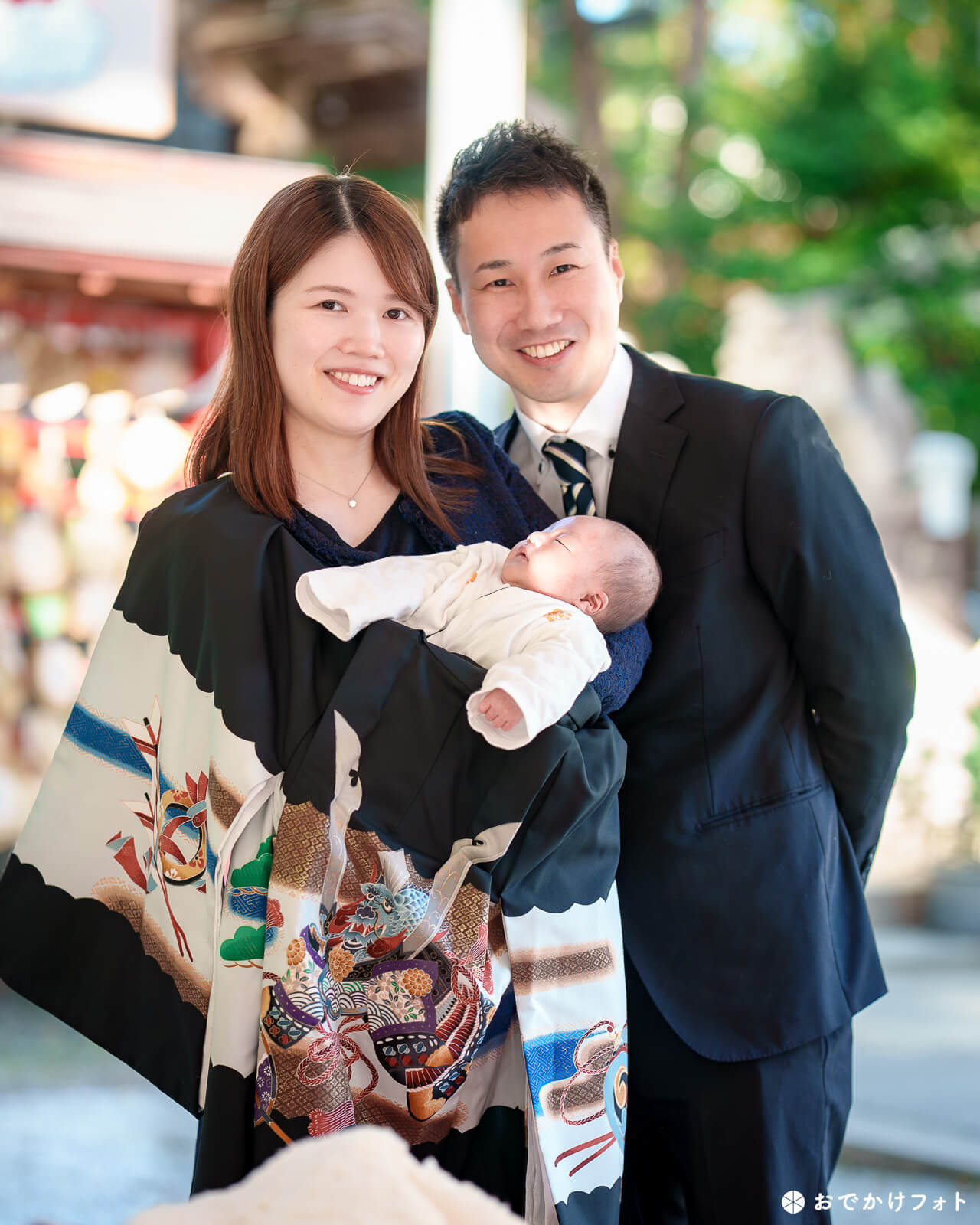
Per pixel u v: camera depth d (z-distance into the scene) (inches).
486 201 82.3
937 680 305.1
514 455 92.8
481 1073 71.8
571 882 71.8
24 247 182.4
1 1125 156.3
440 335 184.4
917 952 256.5
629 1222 86.8
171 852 72.2
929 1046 196.9
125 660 74.9
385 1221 45.1
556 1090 70.9
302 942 66.6
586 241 82.7
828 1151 84.9
